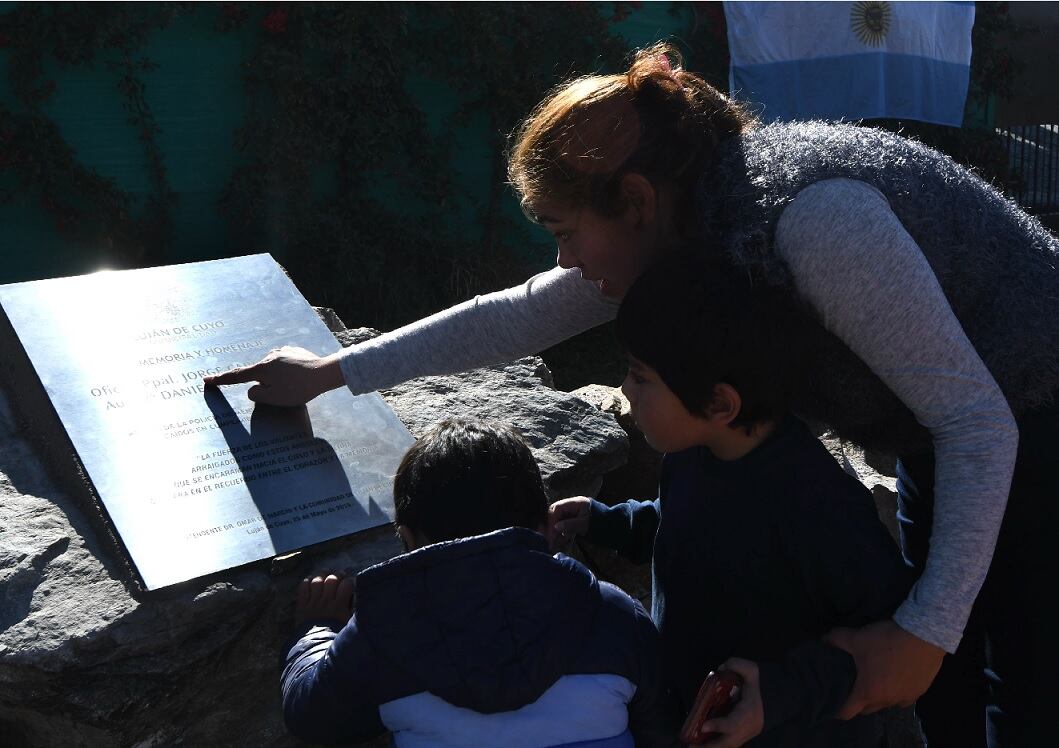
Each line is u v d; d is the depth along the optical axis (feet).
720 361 4.35
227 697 6.02
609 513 6.14
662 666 4.78
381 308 21.95
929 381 4.18
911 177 4.43
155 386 6.77
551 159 4.61
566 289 5.88
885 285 4.10
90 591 5.79
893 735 8.87
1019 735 4.96
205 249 21.35
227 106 21.02
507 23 23.03
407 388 8.51
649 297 4.43
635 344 4.51
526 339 6.05
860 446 5.14
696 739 4.28
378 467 6.76
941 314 4.14
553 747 4.43
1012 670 4.95
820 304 4.27
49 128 19.16
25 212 19.56
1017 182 32.86
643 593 9.21
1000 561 4.91
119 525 5.89
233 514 6.14
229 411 6.75
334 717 4.65
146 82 20.18
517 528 4.54
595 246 4.81
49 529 6.14
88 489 6.16
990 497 4.14
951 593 4.17
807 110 25.76
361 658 4.52
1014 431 4.20
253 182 21.06
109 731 5.61
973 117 31.71
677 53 5.03
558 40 23.95
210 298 7.64
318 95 21.31
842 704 4.36
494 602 4.41
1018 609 4.87
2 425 6.89
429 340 6.20
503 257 23.93
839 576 4.46
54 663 5.48
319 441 6.79
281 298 7.86
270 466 6.49
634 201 4.61
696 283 4.36
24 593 5.78
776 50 25.22
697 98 4.76
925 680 4.30
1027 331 4.58
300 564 6.18
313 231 21.44
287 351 6.70
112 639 5.58
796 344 4.45
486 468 4.85
